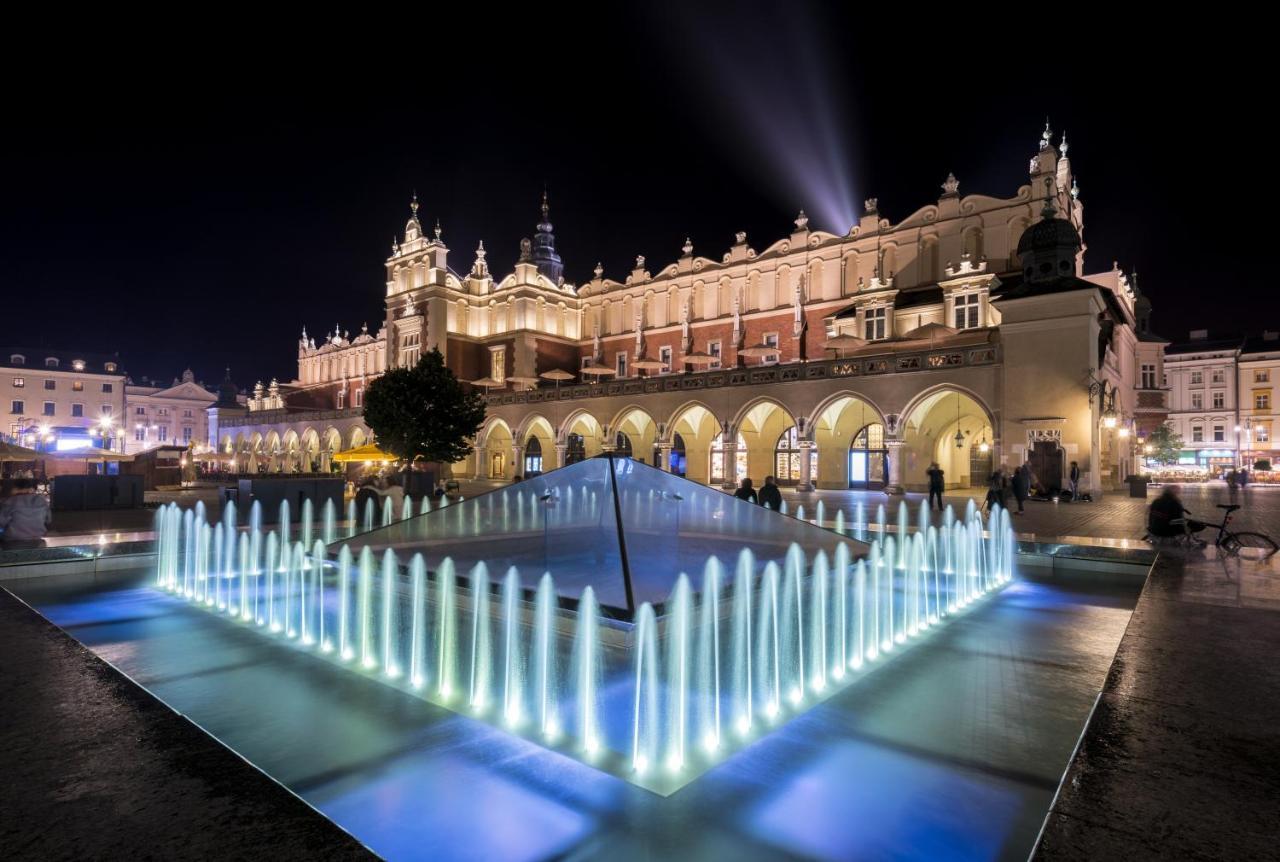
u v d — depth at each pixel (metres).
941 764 3.94
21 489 11.61
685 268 46.41
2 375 74.19
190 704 4.96
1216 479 60.88
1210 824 2.86
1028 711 4.77
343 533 15.34
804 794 3.61
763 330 41.97
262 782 3.18
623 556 8.69
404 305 54.34
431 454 30.55
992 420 26.78
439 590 8.02
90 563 10.37
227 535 14.64
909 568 9.23
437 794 3.61
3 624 6.75
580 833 3.23
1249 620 6.76
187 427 90.25
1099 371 26.86
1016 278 32.53
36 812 2.87
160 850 2.57
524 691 5.17
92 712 4.14
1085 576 10.09
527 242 51.16
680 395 35.94
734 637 6.65
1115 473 31.34
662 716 4.68
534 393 42.59
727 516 15.41
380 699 5.04
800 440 31.83
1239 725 4.04
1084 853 2.62
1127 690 4.68
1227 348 70.19
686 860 2.99
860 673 5.62
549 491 12.02
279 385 72.94
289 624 7.20
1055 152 32.25
